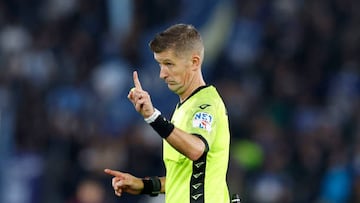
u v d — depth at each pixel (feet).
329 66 157.38
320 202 127.34
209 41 152.76
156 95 140.87
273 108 145.79
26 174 130.52
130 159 128.77
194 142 61.05
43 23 161.89
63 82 150.41
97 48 156.97
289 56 156.15
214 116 62.80
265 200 127.65
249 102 141.69
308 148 134.00
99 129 137.59
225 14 155.02
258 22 157.69
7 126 132.05
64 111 140.87
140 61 152.15
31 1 168.45
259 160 131.75
